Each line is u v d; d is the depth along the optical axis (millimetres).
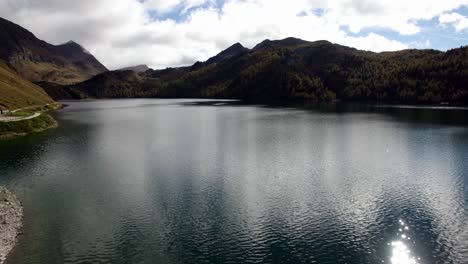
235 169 77125
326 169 77062
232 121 169125
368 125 149000
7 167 78062
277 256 42125
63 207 55500
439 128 137625
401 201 58250
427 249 43344
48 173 73688
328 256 42031
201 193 62031
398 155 90000
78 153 93312
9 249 42438
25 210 54125
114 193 61938
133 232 47562
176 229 48500
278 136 119812
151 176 71938
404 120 168000
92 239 45500
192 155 90688
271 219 51594
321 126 146250
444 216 52375
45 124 145000
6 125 125875
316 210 54719
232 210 54750
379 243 44875
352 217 52250
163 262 40750
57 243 44281
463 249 43250
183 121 172375
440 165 79875
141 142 110312
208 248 43750
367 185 66125
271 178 70500
